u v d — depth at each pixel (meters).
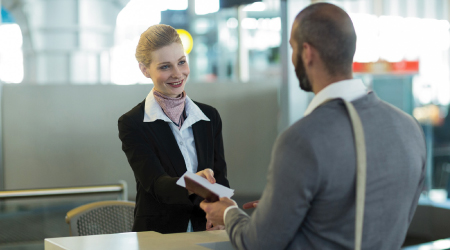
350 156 1.08
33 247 3.79
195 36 5.84
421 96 4.80
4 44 4.27
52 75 4.60
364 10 4.47
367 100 1.18
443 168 4.96
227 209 1.30
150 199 1.86
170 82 1.85
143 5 4.88
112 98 3.83
